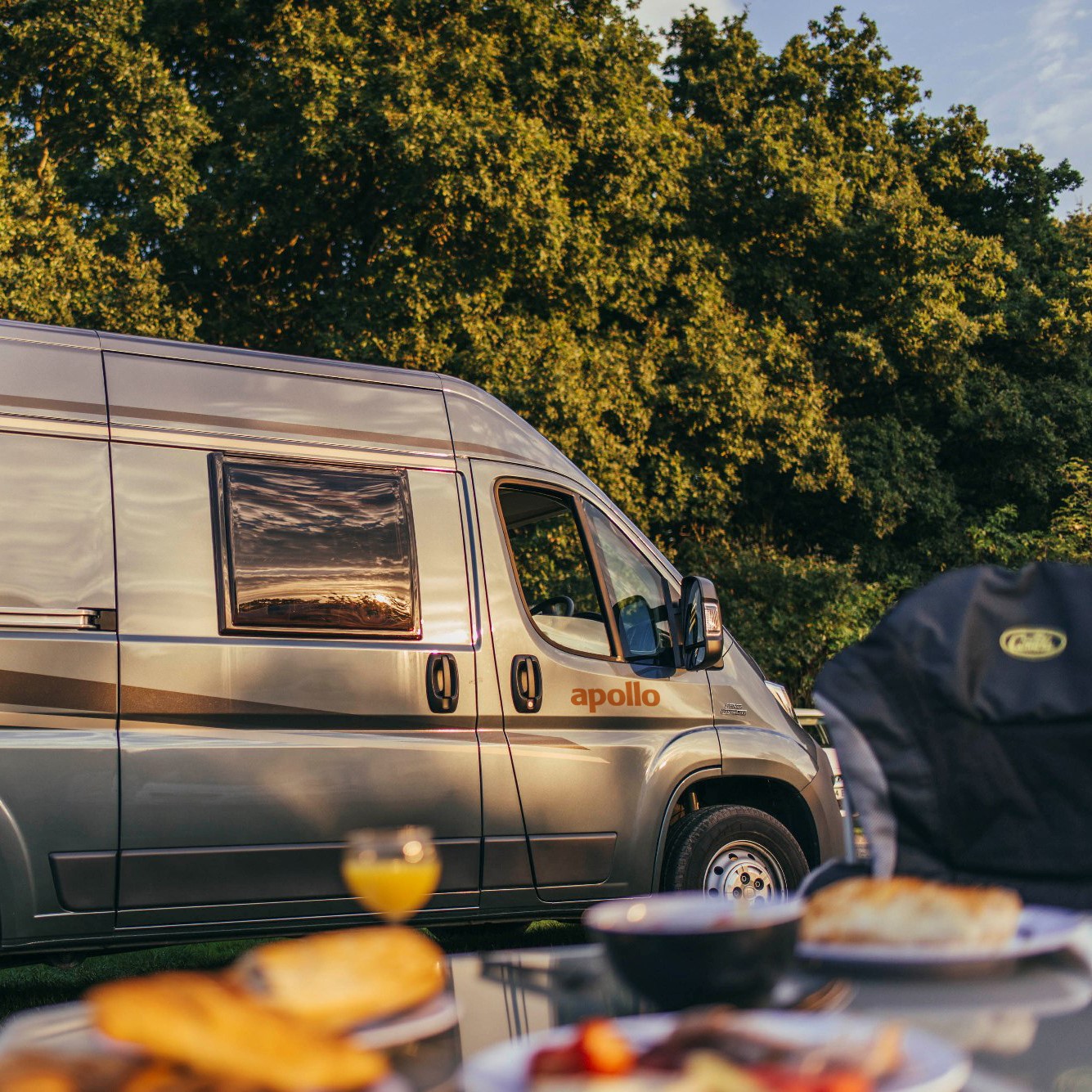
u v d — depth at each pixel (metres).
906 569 22.88
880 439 22.27
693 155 20.95
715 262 20.75
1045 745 1.58
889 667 1.62
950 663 1.60
